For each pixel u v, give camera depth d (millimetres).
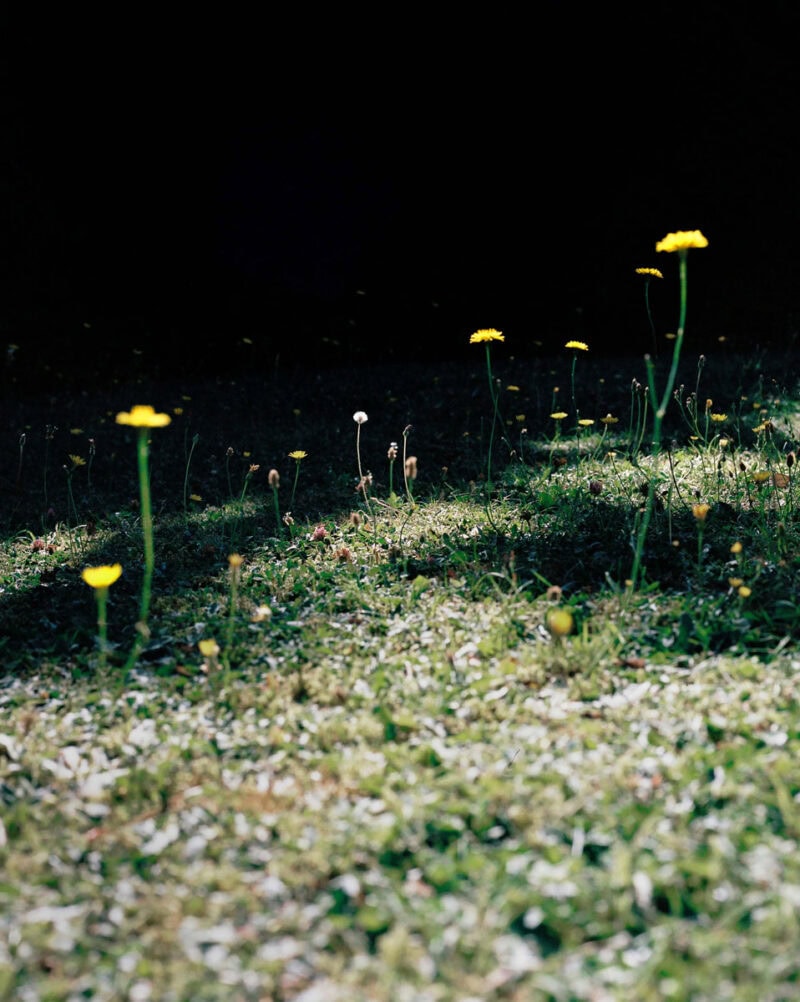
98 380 11523
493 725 2768
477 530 4680
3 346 11906
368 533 4789
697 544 4160
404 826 2252
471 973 1833
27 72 14258
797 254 13703
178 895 2082
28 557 4945
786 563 3803
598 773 2436
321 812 2361
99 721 2994
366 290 14359
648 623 3426
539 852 2158
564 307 13633
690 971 1789
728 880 2010
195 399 9750
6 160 14156
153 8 14266
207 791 2486
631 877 2033
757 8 14469
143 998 1818
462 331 13305
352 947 1912
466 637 3422
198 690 3164
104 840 2320
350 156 14844
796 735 2566
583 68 14672
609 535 4395
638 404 7836
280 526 5137
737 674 2973
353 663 3293
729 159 14625
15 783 2613
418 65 14695
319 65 14797
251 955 1908
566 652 3197
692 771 2398
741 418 6879
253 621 3771
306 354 12742
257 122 14844
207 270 14469
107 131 14578
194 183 14719
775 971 1773
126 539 5168
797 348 11250
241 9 14391
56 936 1971
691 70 14695
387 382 9953
